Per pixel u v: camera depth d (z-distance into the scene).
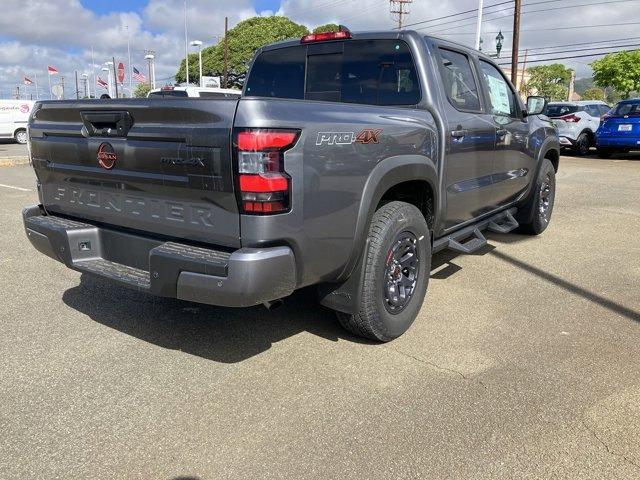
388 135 3.32
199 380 3.20
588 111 17.36
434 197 3.96
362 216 3.16
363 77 4.30
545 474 2.40
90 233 3.48
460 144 4.23
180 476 2.39
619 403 2.96
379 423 2.77
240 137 2.55
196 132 2.69
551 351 3.59
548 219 6.91
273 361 3.44
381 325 3.53
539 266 5.48
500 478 2.38
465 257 5.79
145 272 3.22
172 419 2.80
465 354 3.54
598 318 4.15
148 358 3.47
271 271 2.69
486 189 4.90
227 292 2.66
